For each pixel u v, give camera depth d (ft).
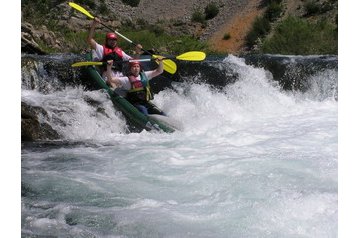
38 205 14.47
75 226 13.16
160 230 12.79
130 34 76.59
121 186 15.81
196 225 12.98
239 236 12.35
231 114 27.02
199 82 30.53
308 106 29.17
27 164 18.15
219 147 19.88
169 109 27.22
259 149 19.34
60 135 22.39
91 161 18.48
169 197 14.85
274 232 12.46
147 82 24.73
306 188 14.87
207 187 15.40
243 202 14.15
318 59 35.01
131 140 21.79
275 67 32.40
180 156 18.71
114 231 12.86
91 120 23.43
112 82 24.58
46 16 73.92
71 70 27.81
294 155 18.12
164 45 76.43
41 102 23.58
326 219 12.90
